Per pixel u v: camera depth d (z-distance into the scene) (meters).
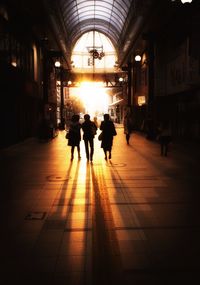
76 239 5.76
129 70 49.84
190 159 15.55
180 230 6.19
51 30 34.06
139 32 34.88
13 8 22.14
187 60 23.41
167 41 29.59
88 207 7.69
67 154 17.97
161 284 4.23
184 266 4.74
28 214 7.20
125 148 20.84
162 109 30.64
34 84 30.33
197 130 22.98
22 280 4.36
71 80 71.12
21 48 26.38
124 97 62.41
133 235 5.95
